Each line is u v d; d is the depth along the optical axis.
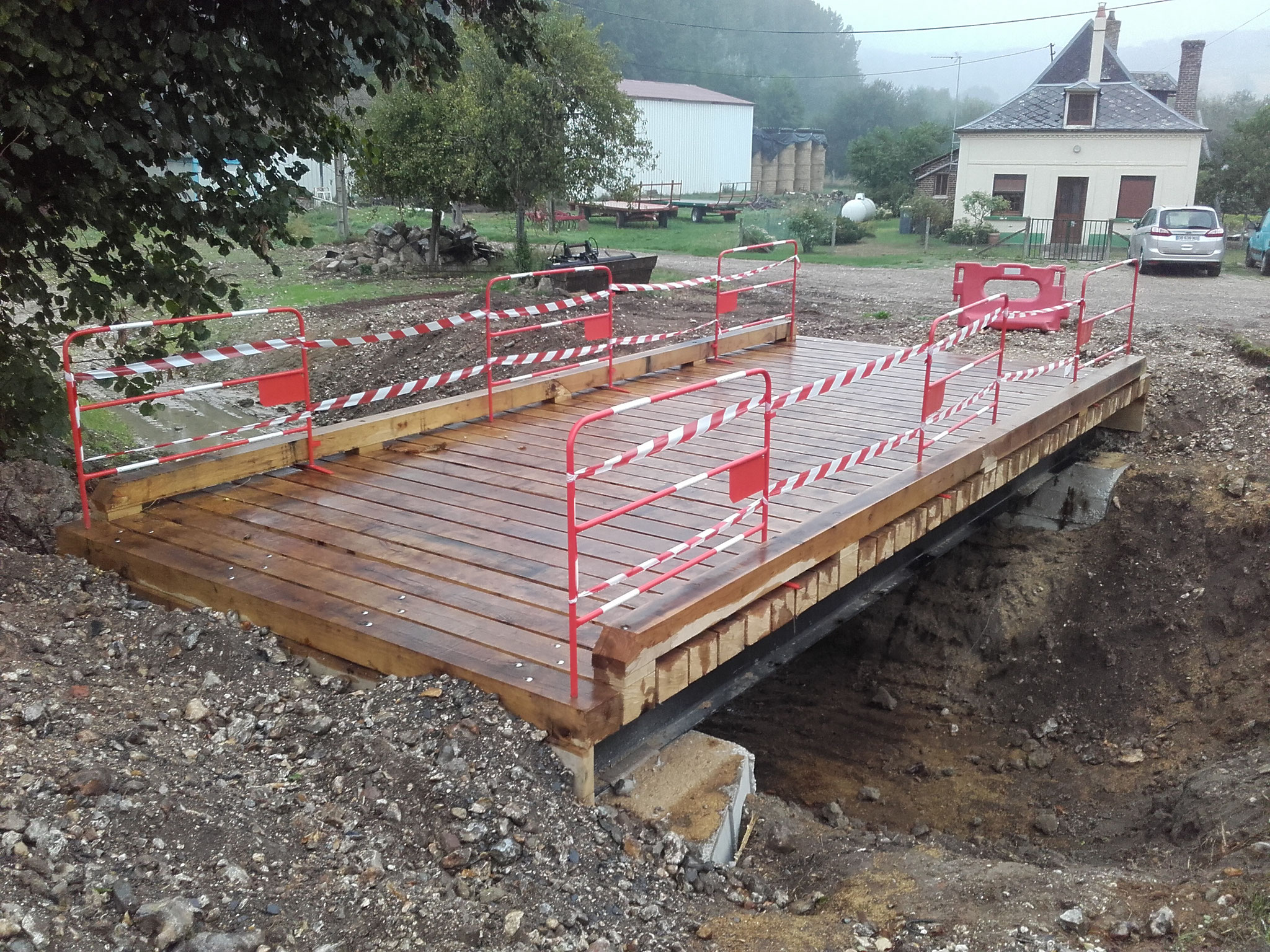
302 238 8.73
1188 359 12.16
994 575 9.52
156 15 6.86
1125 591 8.88
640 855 4.12
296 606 4.86
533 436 7.79
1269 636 7.68
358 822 3.81
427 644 4.53
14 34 5.97
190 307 8.28
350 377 16.45
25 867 3.16
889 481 6.47
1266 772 5.91
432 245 26.38
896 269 25.98
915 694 9.02
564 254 21.58
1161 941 3.69
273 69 7.62
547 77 23.17
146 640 4.88
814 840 4.76
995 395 8.19
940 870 4.42
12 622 4.78
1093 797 7.25
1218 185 34.50
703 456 7.20
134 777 3.71
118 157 7.34
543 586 5.07
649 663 4.37
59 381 8.17
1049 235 31.50
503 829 3.80
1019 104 32.69
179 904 3.15
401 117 23.86
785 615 5.37
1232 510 8.68
